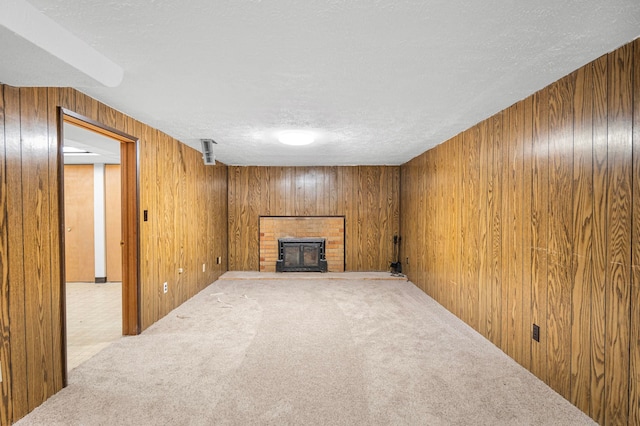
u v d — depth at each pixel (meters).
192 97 2.51
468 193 3.51
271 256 6.22
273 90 2.36
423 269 4.94
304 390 2.29
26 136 2.01
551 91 2.25
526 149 2.54
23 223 2.00
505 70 2.02
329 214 6.21
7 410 1.90
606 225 1.84
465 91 2.39
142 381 2.40
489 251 3.10
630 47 1.69
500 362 2.70
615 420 1.80
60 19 1.48
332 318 3.77
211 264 5.41
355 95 2.46
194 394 2.24
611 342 1.82
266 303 4.35
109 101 2.61
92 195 5.62
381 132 3.63
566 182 2.13
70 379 2.42
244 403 2.14
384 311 4.03
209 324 3.55
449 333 3.31
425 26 1.53
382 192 6.22
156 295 3.62
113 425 1.93
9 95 1.90
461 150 3.66
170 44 1.71
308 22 1.50
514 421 1.96
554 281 2.26
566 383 2.16
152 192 3.50
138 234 3.23
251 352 2.88
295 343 3.08
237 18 1.46
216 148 4.55
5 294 1.90
